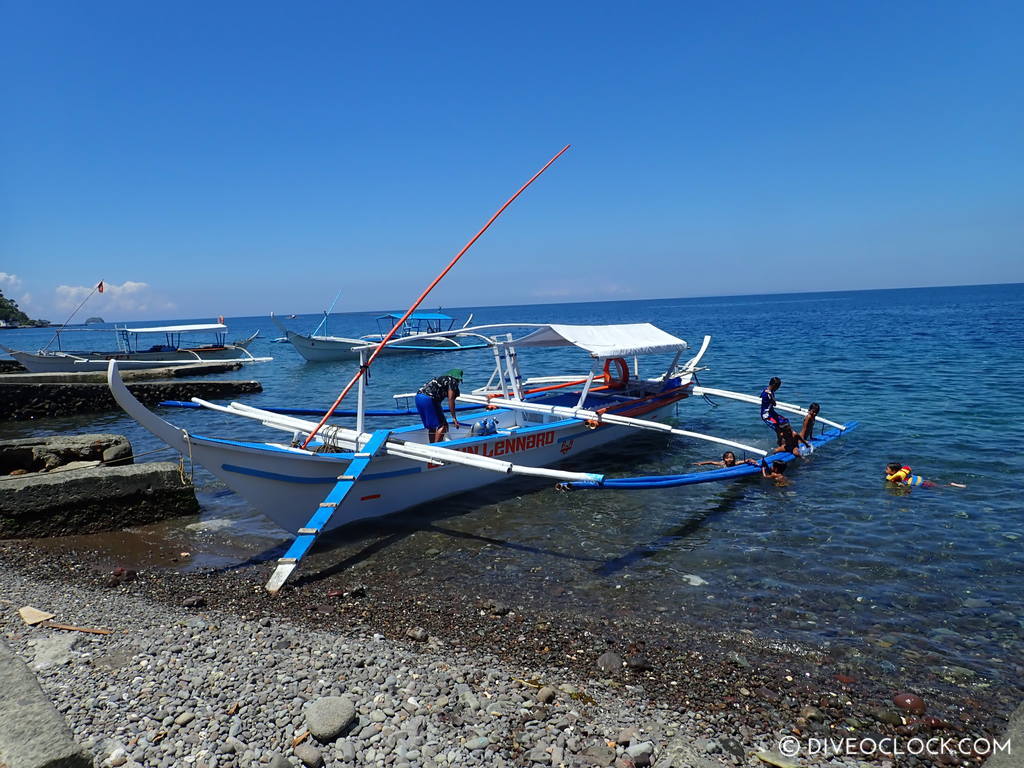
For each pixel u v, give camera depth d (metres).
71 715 4.21
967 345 31.00
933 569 7.09
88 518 8.77
